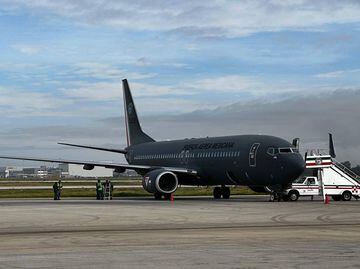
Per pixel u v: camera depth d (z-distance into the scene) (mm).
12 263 14078
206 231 22266
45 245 17797
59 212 33781
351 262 14078
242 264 13820
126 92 70312
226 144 51469
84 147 63000
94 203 45531
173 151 59000
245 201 48250
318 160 51344
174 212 33594
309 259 14578
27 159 56094
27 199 56719
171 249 16641
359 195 51844
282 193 48844
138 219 28516
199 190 86625
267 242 18359
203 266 13547
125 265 13727
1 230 23000
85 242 18578
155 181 50625
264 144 47344
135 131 69000
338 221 27062
